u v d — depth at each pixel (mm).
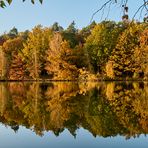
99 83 61875
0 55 79375
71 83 64625
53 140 17562
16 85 62000
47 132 19781
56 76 74188
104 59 71750
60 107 30359
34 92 45938
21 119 24891
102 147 15859
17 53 82000
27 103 34094
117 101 33125
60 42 74125
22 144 16859
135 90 44531
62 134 19031
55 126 21641
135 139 17312
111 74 67625
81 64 73062
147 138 17453
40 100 36281
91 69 71188
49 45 77375
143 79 65938
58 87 54531
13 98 39062
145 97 35844
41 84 63562
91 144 16469
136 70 66438
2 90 50562
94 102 32906
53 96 39812
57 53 73688
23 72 78938
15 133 19766
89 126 21203
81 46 73875
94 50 72250
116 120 23078
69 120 23766
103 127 20750
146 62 64625
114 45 71125
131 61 66750
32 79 78000
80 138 17812
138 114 25234
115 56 67688
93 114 25938
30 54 78688
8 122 23766
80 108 29281
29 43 80000
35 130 20547
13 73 78938
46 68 75312
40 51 78688
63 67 73438
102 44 71938
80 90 47219
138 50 65188
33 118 25219
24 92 46312
